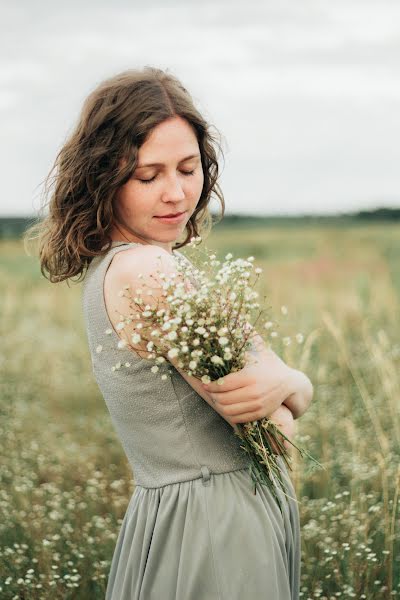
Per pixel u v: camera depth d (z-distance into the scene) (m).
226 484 1.91
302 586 3.05
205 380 1.74
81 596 3.11
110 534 3.41
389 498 3.68
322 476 3.98
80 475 4.62
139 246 1.92
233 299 1.73
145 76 1.94
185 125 1.95
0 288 12.35
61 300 11.34
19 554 3.20
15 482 4.10
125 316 1.85
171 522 1.92
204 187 2.23
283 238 23.89
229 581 1.85
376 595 2.95
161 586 1.91
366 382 5.72
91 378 6.92
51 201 2.12
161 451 1.94
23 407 6.22
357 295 8.02
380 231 24.75
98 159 1.94
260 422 1.86
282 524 2.00
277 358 1.91
